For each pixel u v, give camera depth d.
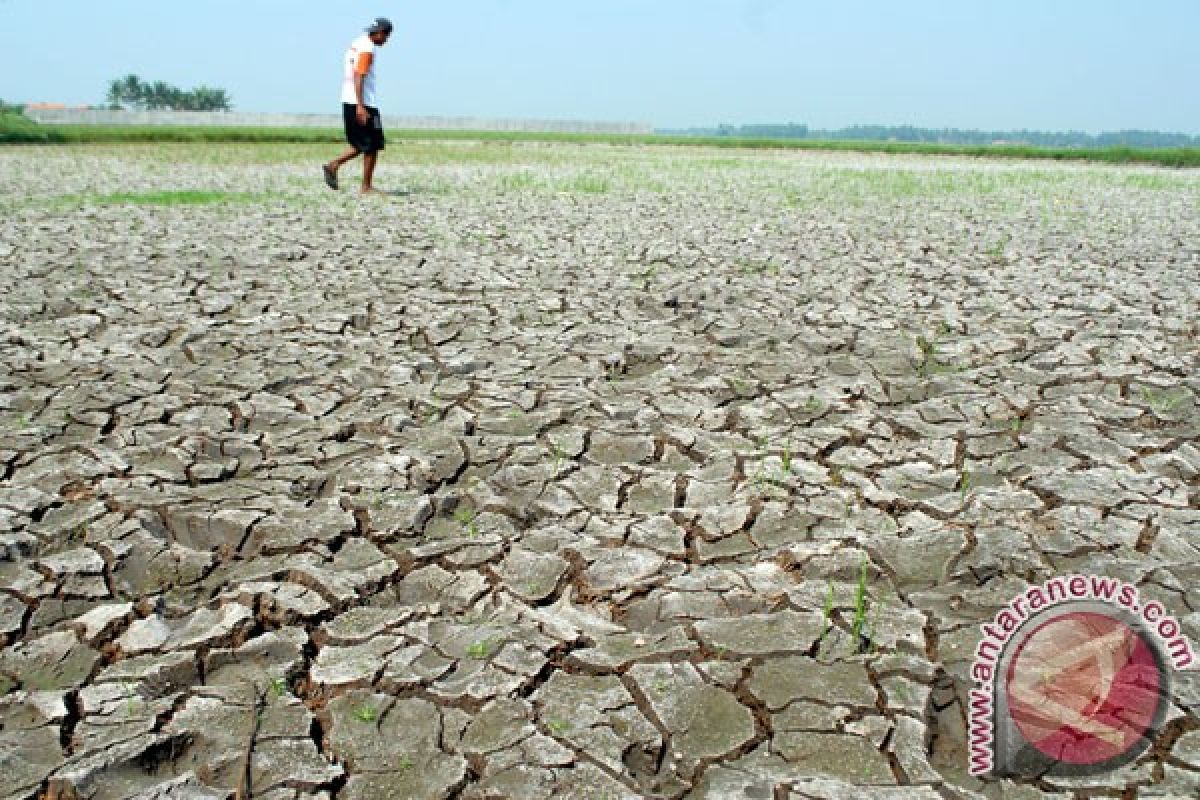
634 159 20.62
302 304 4.73
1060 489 2.57
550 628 1.98
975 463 2.82
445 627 2.01
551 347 4.05
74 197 9.15
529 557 2.28
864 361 3.88
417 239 6.83
